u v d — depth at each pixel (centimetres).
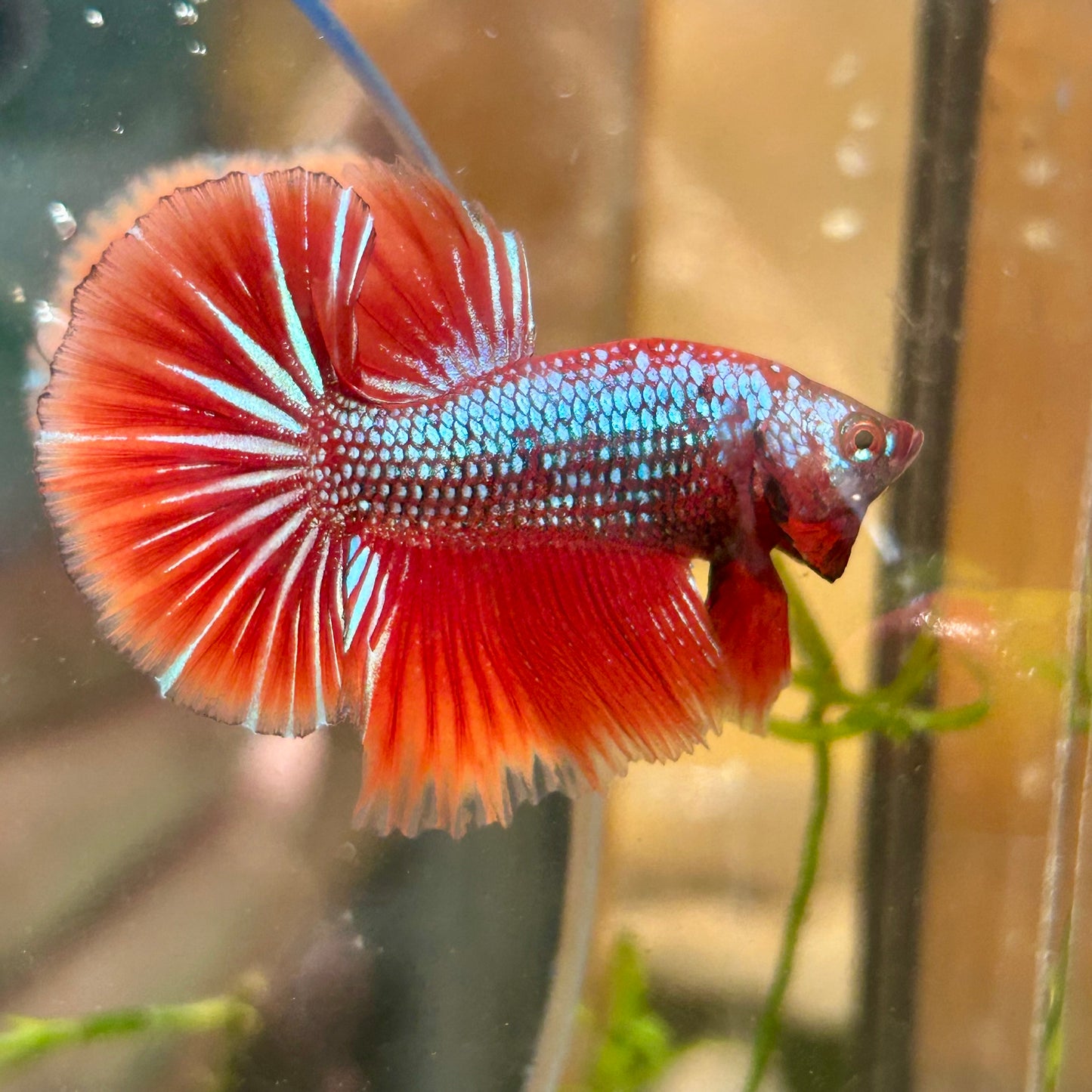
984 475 15
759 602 11
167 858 15
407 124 14
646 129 15
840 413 10
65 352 10
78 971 15
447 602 10
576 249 15
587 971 16
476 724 10
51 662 15
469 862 16
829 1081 16
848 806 17
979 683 15
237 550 10
